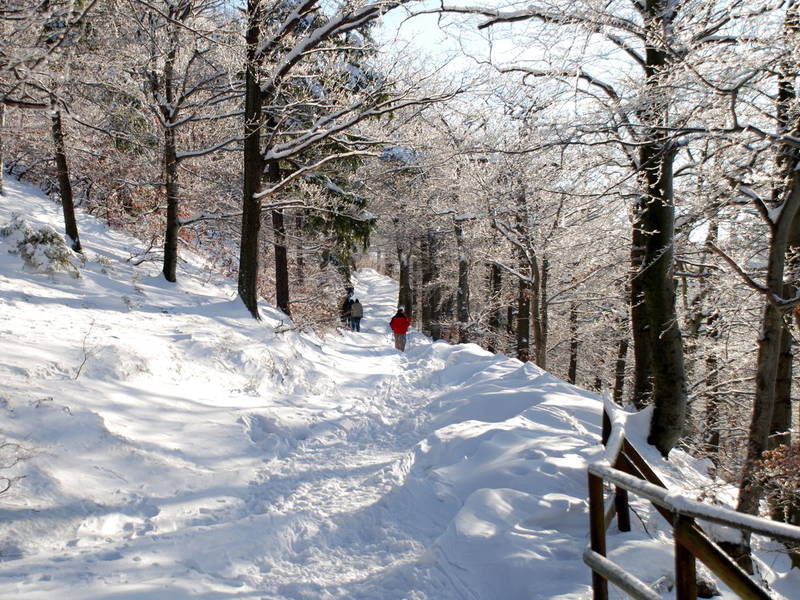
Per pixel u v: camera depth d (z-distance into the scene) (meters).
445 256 27.83
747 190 5.44
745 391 12.70
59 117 9.89
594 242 11.91
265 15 9.96
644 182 7.11
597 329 19.62
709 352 12.93
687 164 7.77
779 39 5.29
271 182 14.27
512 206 13.10
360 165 17.17
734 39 5.87
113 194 14.69
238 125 14.04
